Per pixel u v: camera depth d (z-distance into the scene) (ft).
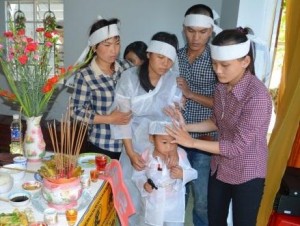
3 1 10.77
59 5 10.77
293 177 5.70
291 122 5.50
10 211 3.52
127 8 10.27
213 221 5.24
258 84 4.10
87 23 10.54
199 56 6.08
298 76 5.73
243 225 4.61
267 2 6.98
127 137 5.24
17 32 4.20
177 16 10.07
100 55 5.47
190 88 6.38
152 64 4.72
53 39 4.40
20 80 4.37
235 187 4.63
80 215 3.54
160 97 5.08
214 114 5.08
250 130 4.06
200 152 6.23
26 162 4.61
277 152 5.84
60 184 3.53
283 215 5.35
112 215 4.83
